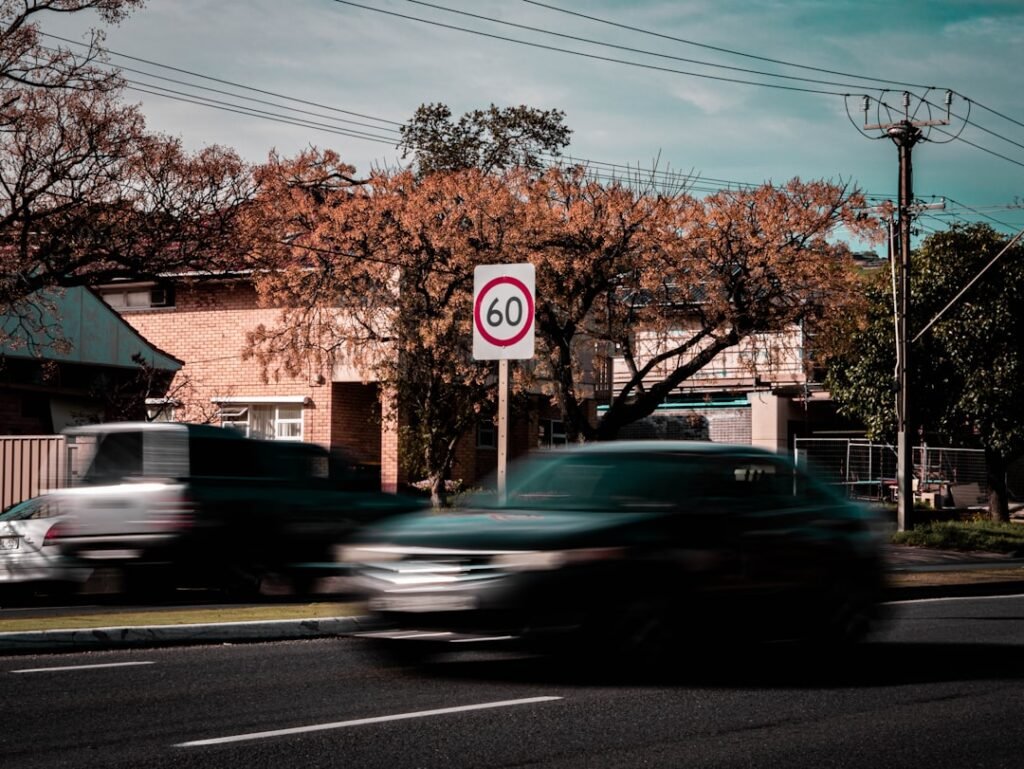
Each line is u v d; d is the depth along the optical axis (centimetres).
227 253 2427
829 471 3888
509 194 2842
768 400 4419
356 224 2942
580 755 657
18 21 2098
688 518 930
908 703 825
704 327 2850
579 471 995
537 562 862
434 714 766
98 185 2192
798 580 999
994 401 3394
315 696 829
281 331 3092
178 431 1426
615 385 4684
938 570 2050
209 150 2320
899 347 2948
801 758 658
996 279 3416
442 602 869
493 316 1217
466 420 3022
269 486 1473
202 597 1562
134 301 3769
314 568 1488
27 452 2077
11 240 2217
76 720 743
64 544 1413
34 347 2409
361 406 3569
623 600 882
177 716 756
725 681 910
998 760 658
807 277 2759
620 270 2806
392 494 1603
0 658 1020
